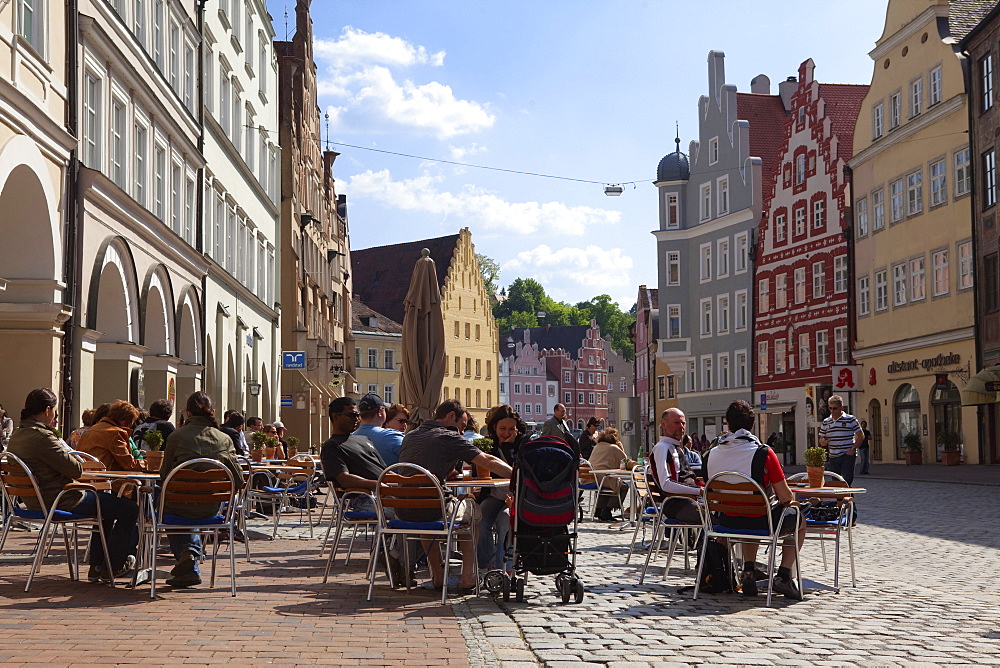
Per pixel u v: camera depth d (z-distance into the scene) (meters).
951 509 22.16
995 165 41.03
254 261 44.09
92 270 21.27
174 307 27.94
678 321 75.00
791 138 63.84
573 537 9.88
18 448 10.13
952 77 44.84
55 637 7.55
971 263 43.28
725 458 10.06
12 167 16.89
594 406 151.75
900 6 49.81
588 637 7.93
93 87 22.12
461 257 106.69
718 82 72.50
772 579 9.96
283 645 7.40
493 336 110.81
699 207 73.75
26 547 13.63
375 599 9.72
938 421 46.16
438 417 10.80
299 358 46.12
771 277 65.81
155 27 27.75
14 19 17.41
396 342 96.88
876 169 52.69
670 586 10.98
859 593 10.43
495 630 8.19
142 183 26.05
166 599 9.45
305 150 58.91
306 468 16.84
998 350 40.94
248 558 12.43
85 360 20.84
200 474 9.81
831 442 21.22
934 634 8.16
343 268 77.56
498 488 10.78
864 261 54.06
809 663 7.08
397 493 9.93
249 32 43.59
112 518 10.39
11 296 19.00
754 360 67.56
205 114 33.22
